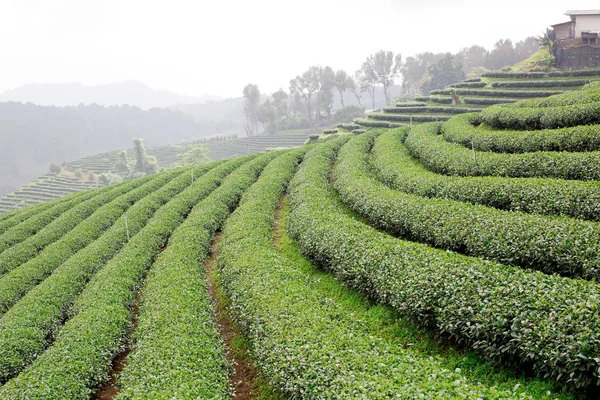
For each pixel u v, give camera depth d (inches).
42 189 5206.7
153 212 1320.1
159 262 879.1
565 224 547.8
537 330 373.1
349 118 5743.1
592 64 2647.6
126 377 535.5
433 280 495.2
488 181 798.5
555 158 836.0
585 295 387.9
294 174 1493.6
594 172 762.8
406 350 461.1
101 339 657.6
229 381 518.9
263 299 582.9
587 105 1061.1
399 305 524.7
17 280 975.0
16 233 1375.5
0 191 6835.6
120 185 1916.8
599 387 346.6
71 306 858.8
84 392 573.0
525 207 705.0
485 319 414.0
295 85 6835.6
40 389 545.3
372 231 709.9
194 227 1032.2
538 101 1412.4
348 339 451.2
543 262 521.0
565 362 348.2
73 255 1070.4
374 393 344.8
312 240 763.4
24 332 738.8
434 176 934.4
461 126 1412.4
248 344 611.2
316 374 400.2
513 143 1062.4
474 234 606.9
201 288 741.9
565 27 2881.4
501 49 6176.2
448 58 5027.1
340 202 1063.0
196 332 584.1
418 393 330.6
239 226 954.1
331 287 688.4
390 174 1077.8
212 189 1455.5
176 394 435.8
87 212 1461.6
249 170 1560.0
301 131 6323.8
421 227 702.5
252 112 7598.4
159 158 6515.8
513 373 406.3
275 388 462.0
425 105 2938.0
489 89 2770.7
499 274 460.1
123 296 792.3
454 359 455.8
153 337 583.8
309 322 496.1
